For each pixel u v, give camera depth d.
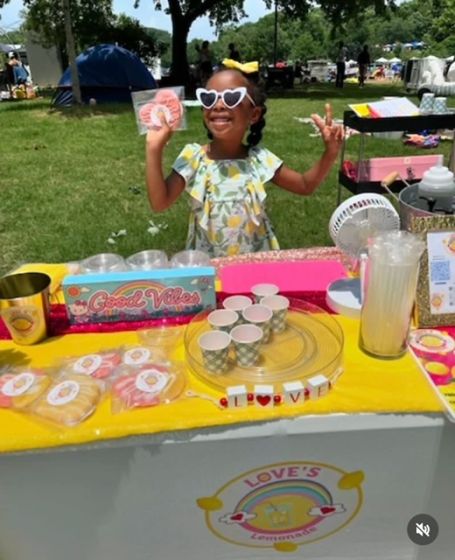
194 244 2.12
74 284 1.30
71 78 10.73
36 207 4.74
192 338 1.21
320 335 1.22
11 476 1.09
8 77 16.66
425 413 1.06
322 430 1.06
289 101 11.88
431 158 2.97
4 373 1.16
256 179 1.98
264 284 1.38
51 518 1.18
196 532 1.24
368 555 1.34
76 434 1.00
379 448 1.11
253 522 1.22
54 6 13.82
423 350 1.18
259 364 1.12
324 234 3.90
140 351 1.21
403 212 1.41
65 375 1.14
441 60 13.76
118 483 1.12
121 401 1.07
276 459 1.10
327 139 1.82
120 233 4.00
